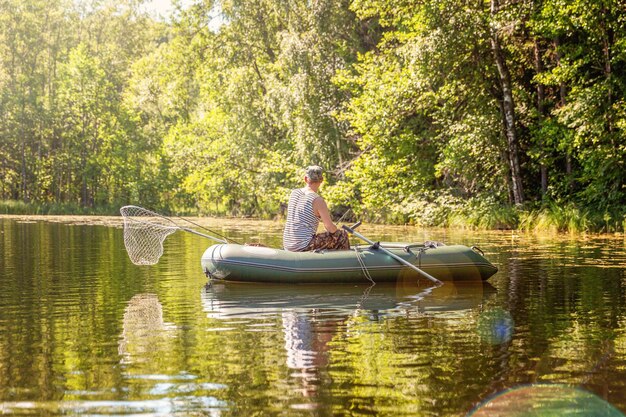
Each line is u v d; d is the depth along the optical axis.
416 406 3.33
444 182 20.84
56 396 3.48
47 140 43.72
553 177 17.78
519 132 18.86
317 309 5.84
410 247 7.58
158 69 33.56
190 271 8.65
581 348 4.36
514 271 8.22
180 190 39.25
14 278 7.94
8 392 3.54
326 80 23.89
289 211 7.90
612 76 15.70
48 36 43.50
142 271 8.64
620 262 9.07
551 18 15.84
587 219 15.95
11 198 44.69
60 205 39.38
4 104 41.97
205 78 31.75
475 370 3.90
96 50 46.06
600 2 15.20
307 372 3.87
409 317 5.44
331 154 24.09
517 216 17.61
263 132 29.77
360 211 22.11
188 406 3.33
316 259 7.39
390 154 19.91
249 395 3.48
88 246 12.67
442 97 18.58
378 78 20.64
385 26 23.09
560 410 3.27
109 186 42.69
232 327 5.08
